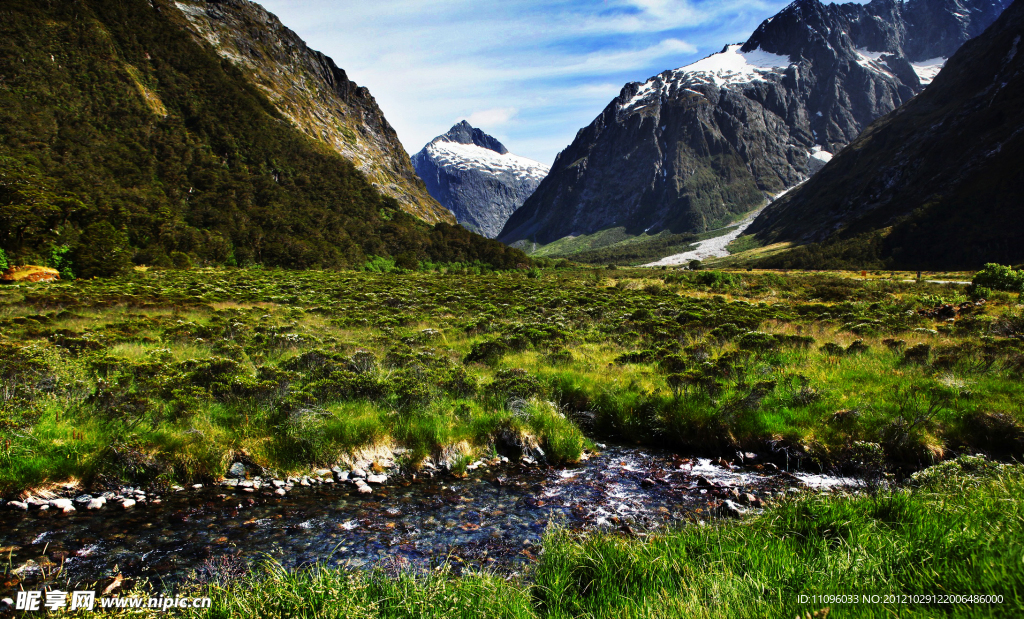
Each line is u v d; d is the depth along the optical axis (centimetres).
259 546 629
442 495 809
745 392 1149
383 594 419
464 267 11988
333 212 13150
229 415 946
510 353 1664
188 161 12144
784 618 322
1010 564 327
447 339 2038
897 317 2514
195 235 8031
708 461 974
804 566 393
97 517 689
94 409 903
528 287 5175
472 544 640
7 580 530
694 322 2319
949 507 471
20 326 1784
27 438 782
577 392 1263
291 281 5100
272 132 15562
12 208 4572
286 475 841
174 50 15862
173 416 916
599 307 3131
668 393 1184
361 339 1861
